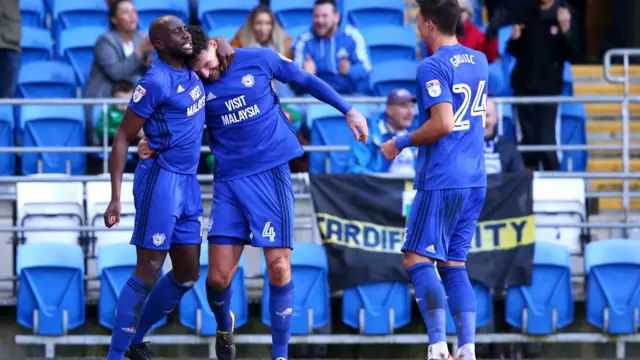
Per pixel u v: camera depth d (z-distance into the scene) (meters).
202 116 19.78
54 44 40.12
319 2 34.16
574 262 29.56
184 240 19.89
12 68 32.56
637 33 46.75
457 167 19.64
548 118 32.97
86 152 30.89
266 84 20.09
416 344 28.56
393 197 27.06
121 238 28.67
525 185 27.23
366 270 26.80
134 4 36.16
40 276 26.67
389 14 40.97
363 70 34.59
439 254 19.73
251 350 28.56
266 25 33.19
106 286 26.50
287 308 20.44
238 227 20.19
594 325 28.31
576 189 29.31
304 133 32.66
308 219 29.61
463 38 35.56
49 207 28.73
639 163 37.69
